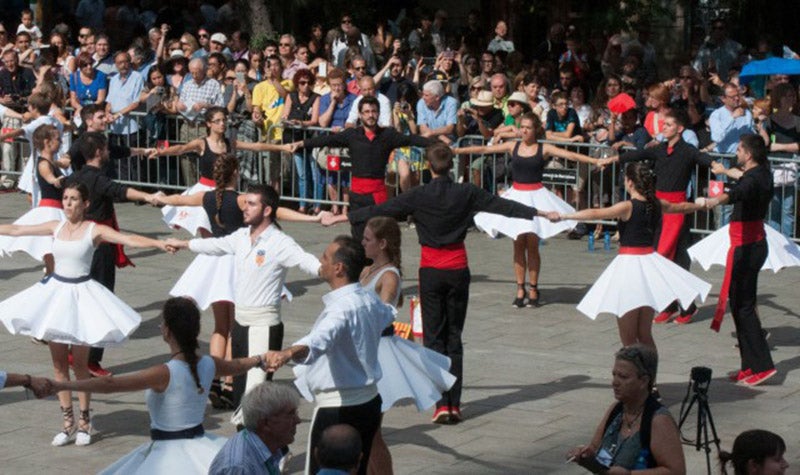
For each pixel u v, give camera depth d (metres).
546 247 19.34
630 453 7.47
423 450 10.97
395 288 9.92
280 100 20.72
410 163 19.52
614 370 7.52
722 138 18.70
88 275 11.41
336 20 25.30
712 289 16.75
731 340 14.48
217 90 21.09
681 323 15.16
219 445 8.29
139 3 28.27
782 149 18.08
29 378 7.78
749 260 12.71
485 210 11.55
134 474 8.15
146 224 20.56
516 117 19.30
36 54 24.03
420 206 11.41
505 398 12.38
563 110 19.66
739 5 25.81
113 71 23.02
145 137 21.80
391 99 20.89
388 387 9.84
